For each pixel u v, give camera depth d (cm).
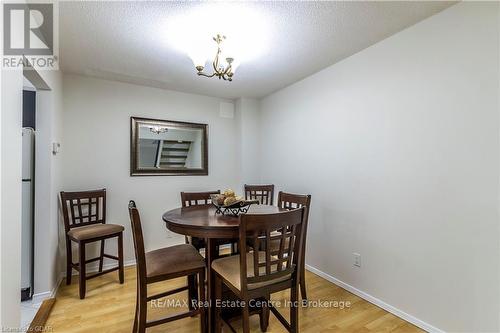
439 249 179
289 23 188
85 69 270
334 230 262
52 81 232
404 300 199
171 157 340
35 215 222
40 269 221
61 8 167
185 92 352
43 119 227
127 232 310
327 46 225
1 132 123
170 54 236
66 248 263
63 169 277
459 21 168
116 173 305
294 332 161
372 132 224
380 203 217
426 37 186
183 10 171
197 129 359
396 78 205
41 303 214
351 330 185
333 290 246
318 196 283
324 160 275
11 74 135
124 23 186
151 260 174
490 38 155
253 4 165
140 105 321
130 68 269
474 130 162
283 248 152
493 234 154
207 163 366
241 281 142
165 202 334
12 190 135
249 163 382
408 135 197
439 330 177
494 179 153
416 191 192
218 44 204
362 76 233
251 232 148
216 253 192
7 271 129
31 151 224
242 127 377
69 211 273
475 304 161
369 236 226
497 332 152
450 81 173
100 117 298
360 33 204
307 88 298
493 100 154
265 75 292
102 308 212
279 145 346
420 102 190
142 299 157
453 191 171
